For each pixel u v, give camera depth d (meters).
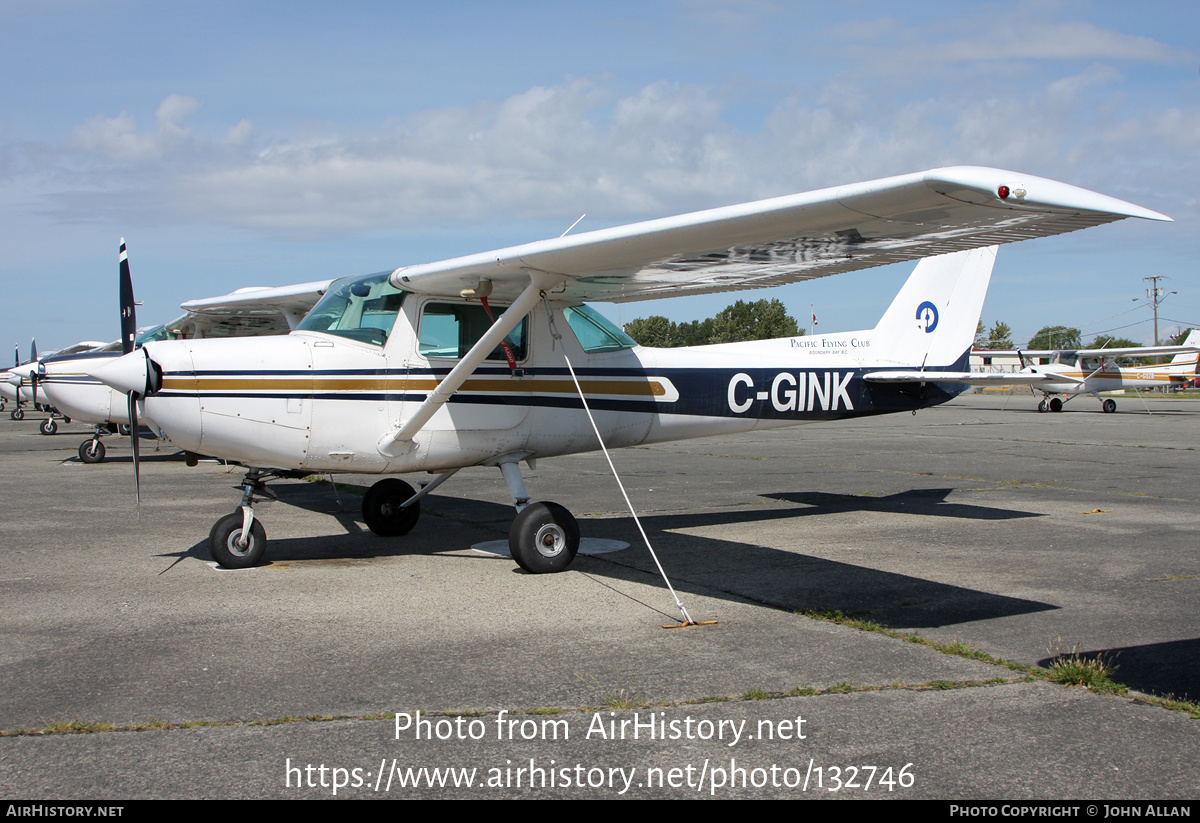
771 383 7.75
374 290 6.08
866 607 4.84
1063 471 11.86
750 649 4.05
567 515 5.86
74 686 3.54
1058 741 3.01
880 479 11.10
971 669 3.76
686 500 9.27
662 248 4.91
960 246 4.82
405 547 6.73
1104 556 6.24
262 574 5.71
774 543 6.83
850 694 3.46
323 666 3.80
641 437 7.15
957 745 2.97
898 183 3.67
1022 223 4.15
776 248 4.93
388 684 3.57
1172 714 3.24
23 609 4.77
